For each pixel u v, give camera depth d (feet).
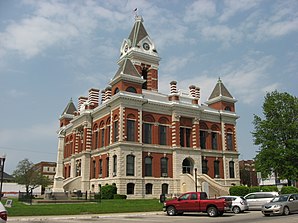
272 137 195.00
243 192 178.19
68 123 280.72
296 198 103.50
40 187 302.04
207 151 217.97
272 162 188.65
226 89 244.63
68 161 253.65
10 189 302.04
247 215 103.40
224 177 222.48
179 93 223.51
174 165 198.49
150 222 81.76
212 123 228.43
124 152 180.86
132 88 193.77
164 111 204.95
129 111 188.14
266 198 127.24
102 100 228.63
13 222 86.58
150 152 192.75
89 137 221.46
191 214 109.91
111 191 170.91
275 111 199.00
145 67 239.09
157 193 188.55
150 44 244.01
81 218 97.04
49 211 109.60
